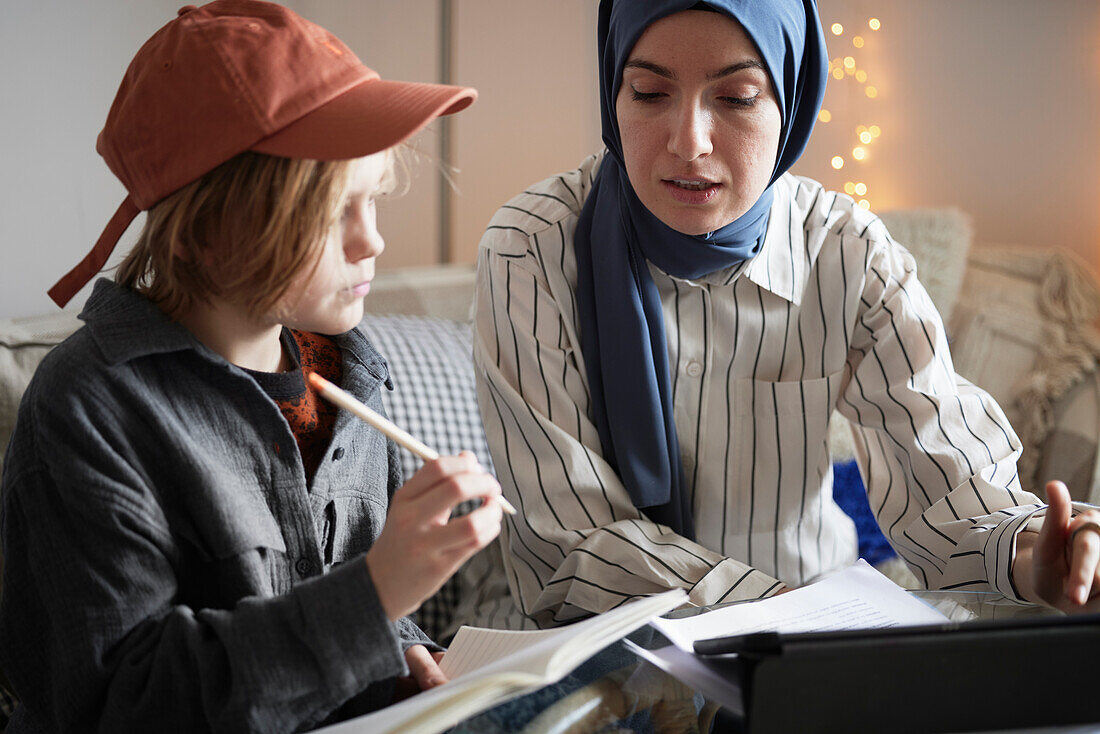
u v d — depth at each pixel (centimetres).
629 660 75
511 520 119
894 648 59
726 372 119
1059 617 62
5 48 163
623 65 105
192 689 64
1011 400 194
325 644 62
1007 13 238
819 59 111
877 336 119
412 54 223
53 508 68
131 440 69
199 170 67
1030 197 244
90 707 67
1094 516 82
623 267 114
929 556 109
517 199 126
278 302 69
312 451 82
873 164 249
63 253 175
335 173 68
